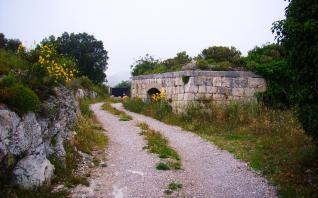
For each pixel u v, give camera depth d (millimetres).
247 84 18812
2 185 6805
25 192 7031
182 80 19375
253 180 8898
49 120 9000
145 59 32312
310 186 7957
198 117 17547
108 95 46406
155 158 10742
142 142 12898
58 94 10562
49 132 8852
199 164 10578
